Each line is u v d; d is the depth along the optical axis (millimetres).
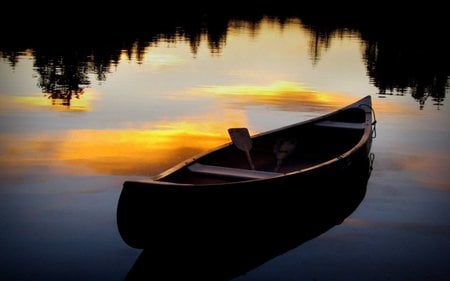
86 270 4230
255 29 28094
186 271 4332
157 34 23250
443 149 8258
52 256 4418
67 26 23656
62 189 5949
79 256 4445
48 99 11016
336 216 5516
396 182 6629
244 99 11828
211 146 8039
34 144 7762
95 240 4734
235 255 4617
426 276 4262
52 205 5477
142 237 4309
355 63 18141
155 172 6668
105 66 15375
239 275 4273
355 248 4758
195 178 5078
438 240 4945
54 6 31641
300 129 7305
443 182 6648
